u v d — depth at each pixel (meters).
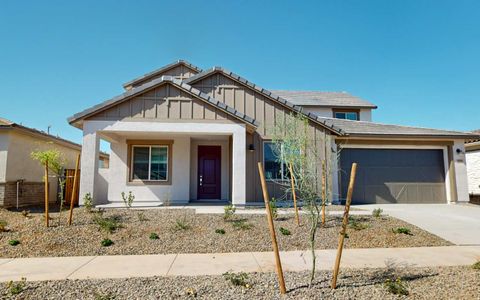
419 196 13.99
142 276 5.07
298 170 5.97
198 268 5.55
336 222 8.89
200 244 7.14
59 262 5.96
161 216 9.17
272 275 5.04
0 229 7.62
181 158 13.98
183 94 11.49
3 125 12.23
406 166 14.12
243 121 11.50
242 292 4.20
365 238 7.72
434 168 14.25
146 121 11.21
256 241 7.36
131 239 7.34
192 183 14.22
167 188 13.79
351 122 15.52
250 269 5.47
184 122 11.36
